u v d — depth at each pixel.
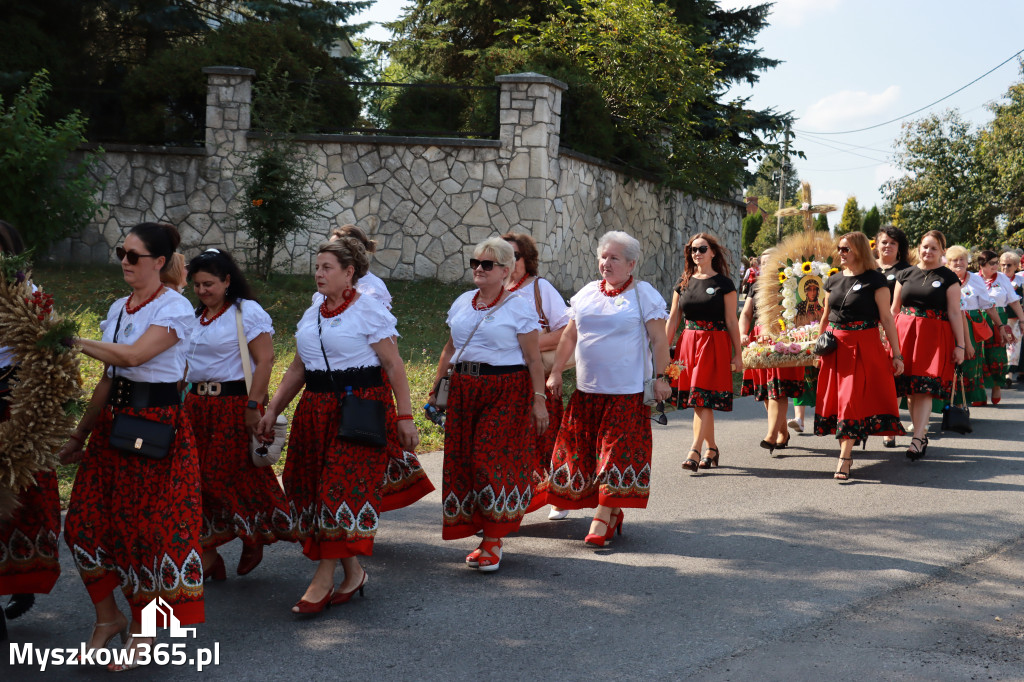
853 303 7.27
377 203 14.88
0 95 12.70
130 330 3.89
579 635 4.17
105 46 18.00
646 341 5.54
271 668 3.82
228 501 4.71
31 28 15.38
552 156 14.77
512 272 5.71
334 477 4.36
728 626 4.27
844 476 7.20
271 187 13.59
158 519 3.78
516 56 16.06
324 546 4.36
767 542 5.60
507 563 5.21
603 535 5.53
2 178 12.25
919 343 8.18
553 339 5.94
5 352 3.91
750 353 7.95
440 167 14.76
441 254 14.82
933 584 4.86
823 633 4.19
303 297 13.48
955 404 9.94
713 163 18.48
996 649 4.02
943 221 31.97
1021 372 13.23
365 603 4.57
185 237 14.94
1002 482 7.14
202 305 4.74
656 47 16.97
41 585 4.09
